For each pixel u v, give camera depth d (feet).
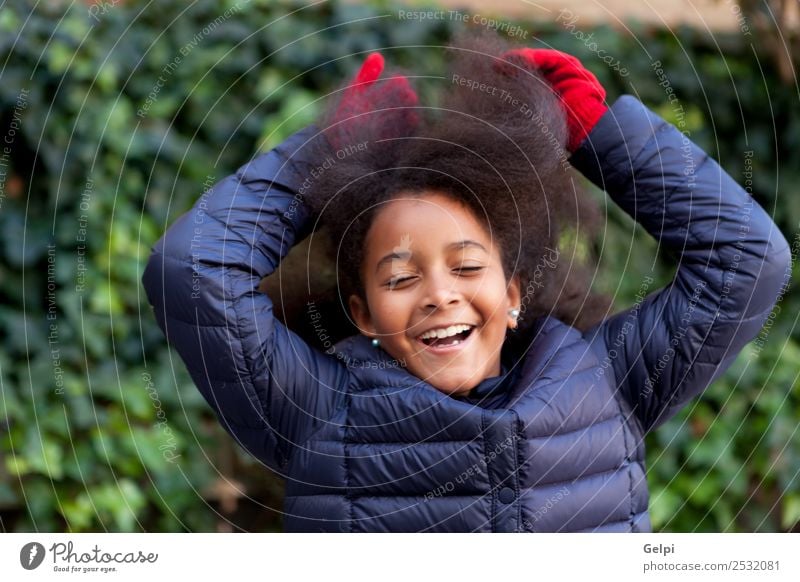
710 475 7.41
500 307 4.05
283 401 4.15
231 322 4.06
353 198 4.13
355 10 7.02
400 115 4.28
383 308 4.00
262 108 6.89
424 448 4.06
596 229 4.71
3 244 6.38
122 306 6.67
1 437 6.27
